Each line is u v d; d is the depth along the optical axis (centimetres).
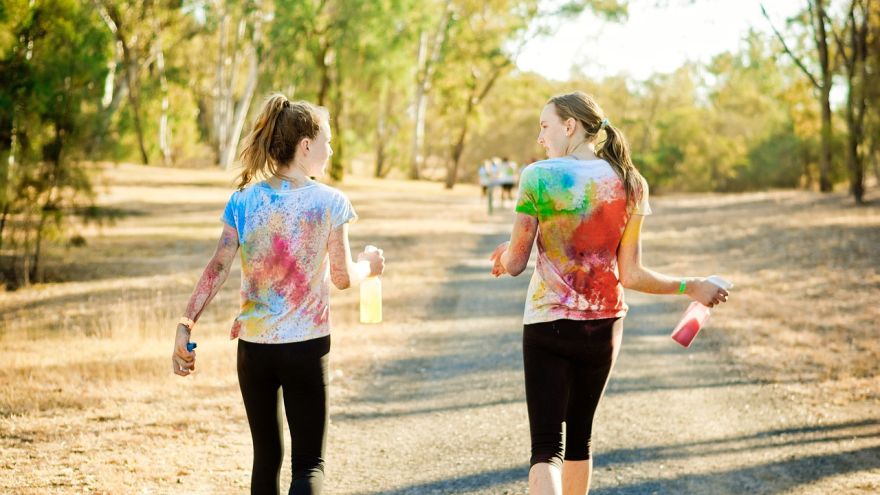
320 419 342
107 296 1194
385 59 3969
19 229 1308
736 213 2712
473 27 5119
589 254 345
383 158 6481
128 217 2331
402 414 646
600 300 346
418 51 5247
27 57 1192
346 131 4441
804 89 3888
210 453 533
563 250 345
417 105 5556
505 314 1112
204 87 5631
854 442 568
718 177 5103
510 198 3584
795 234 1967
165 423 595
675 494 477
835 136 3447
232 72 4678
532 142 7412
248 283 340
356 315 1059
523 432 598
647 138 4906
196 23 4612
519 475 507
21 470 487
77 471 489
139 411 623
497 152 7544
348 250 347
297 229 336
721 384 741
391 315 1077
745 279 1399
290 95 4506
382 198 3581
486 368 805
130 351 823
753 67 3862
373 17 3759
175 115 5166
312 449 341
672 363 829
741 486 489
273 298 337
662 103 4922
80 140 1247
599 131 357
